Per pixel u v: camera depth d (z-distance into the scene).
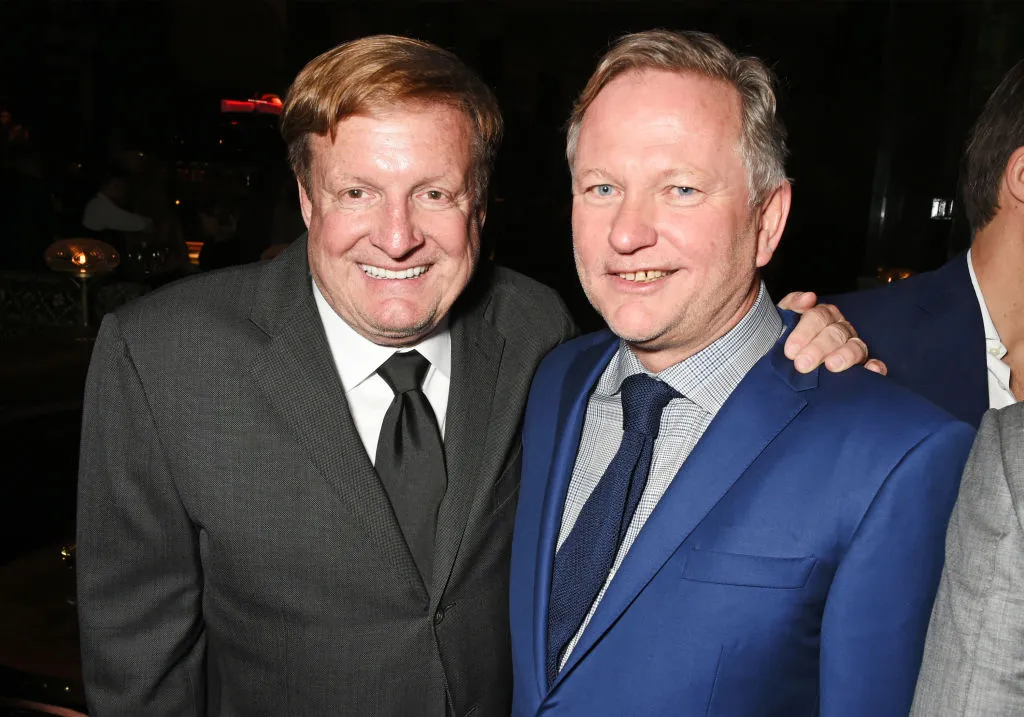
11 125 5.87
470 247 1.21
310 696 1.18
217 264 5.39
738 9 8.36
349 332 1.25
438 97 1.10
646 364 1.11
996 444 0.82
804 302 1.21
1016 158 1.18
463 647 1.20
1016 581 0.77
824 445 0.96
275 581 1.17
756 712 0.94
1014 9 5.10
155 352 1.19
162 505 1.19
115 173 5.79
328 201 1.14
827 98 8.20
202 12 8.38
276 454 1.17
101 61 8.18
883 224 6.97
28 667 1.54
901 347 1.36
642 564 0.98
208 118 8.55
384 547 1.16
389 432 1.23
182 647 1.23
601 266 1.04
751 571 0.94
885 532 0.90
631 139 0.97
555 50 8.80
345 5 8.56
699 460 1.00
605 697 0.98
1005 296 1.28
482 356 1.34
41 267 5.42
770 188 1.03
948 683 0.80
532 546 1.15
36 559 2.03
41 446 2.51
